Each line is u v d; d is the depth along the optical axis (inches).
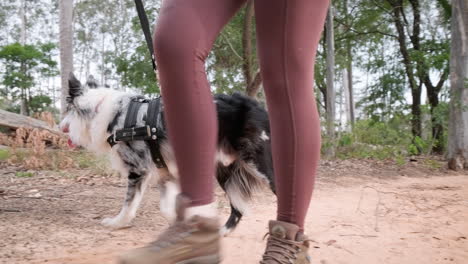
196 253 43.1
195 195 45.9
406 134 585.3
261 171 135.0
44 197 191.0
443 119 505.4
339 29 742.5
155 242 42.8
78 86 152.9
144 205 181.6
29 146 333.7
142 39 596.1
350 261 99.8
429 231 136.4
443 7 626.2
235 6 53.2
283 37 54.4
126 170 143.4
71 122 153.3
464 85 397.4
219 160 135.2
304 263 57.7
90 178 257.6
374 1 687.1
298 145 55.6
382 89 671.8
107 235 125.1
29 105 1364.4
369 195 225.8
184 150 46.3
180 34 46.5
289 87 55.3
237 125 134.8
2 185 227.0
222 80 484.7
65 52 505.7
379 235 128.5
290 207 56.8
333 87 498.3
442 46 650.2
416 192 242.4
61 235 120.4
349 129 561.9
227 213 166.9
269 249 56.7
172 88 46.6
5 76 1312.7
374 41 720.3
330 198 211.9
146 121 138.5
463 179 329.4
